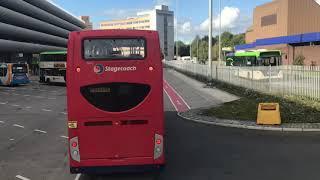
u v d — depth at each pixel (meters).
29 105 29.22
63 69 52.75
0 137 16.17
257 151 12.62
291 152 12.38
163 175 10.15
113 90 9.30
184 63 75.12
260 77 29.47
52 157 12.43
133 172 10.01
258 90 29.56
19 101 32.53
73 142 9.32
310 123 17.25
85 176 10.30
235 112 20.75
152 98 9.36
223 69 39.44
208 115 20.36
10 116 22.98
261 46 93.00
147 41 9.37
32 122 20.41
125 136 9.35
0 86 52.44
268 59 46.25
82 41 9.30
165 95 33.47
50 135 16.44
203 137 15.16
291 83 26.11
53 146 14.14
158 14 114.50
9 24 78.00
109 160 9.34
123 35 9.32
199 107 24.47
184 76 62.00
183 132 16.34
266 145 13.50
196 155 12.25
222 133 15.95
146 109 9.35
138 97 9.35
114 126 9.34
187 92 35.22
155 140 9.40
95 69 9.27
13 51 78.25
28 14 89.25
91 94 9.30
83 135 9.30
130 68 9.32
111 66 9.29
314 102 22.05
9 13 72.50
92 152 9.34
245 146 13.41
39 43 105.12
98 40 9.30
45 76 54.97
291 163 11.05
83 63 9.27
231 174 10.09
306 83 24.27
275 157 11.77
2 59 83.38
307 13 98.38
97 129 9.33
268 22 108.06
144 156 9.42
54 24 114.88
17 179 10.06
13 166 11.37
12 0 75.25
